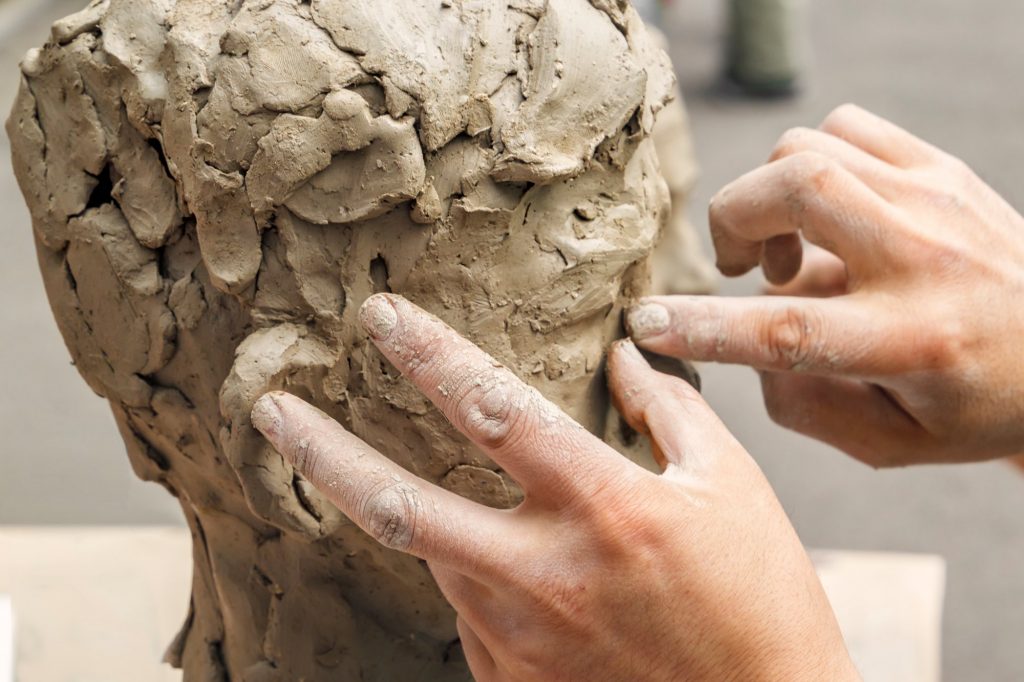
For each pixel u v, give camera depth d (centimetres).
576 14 92
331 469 87
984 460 129
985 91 345
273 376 89
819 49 376
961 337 112
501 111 89
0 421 250
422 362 86
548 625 88
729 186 117
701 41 385
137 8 93
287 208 88
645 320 101
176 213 93
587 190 94
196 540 117
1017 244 118
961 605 235
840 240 111
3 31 286
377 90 86
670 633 89
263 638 110
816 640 92
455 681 111
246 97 87
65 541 190
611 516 87
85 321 100
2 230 275
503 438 85
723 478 94
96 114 94
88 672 162
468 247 89
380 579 105
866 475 263
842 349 107
